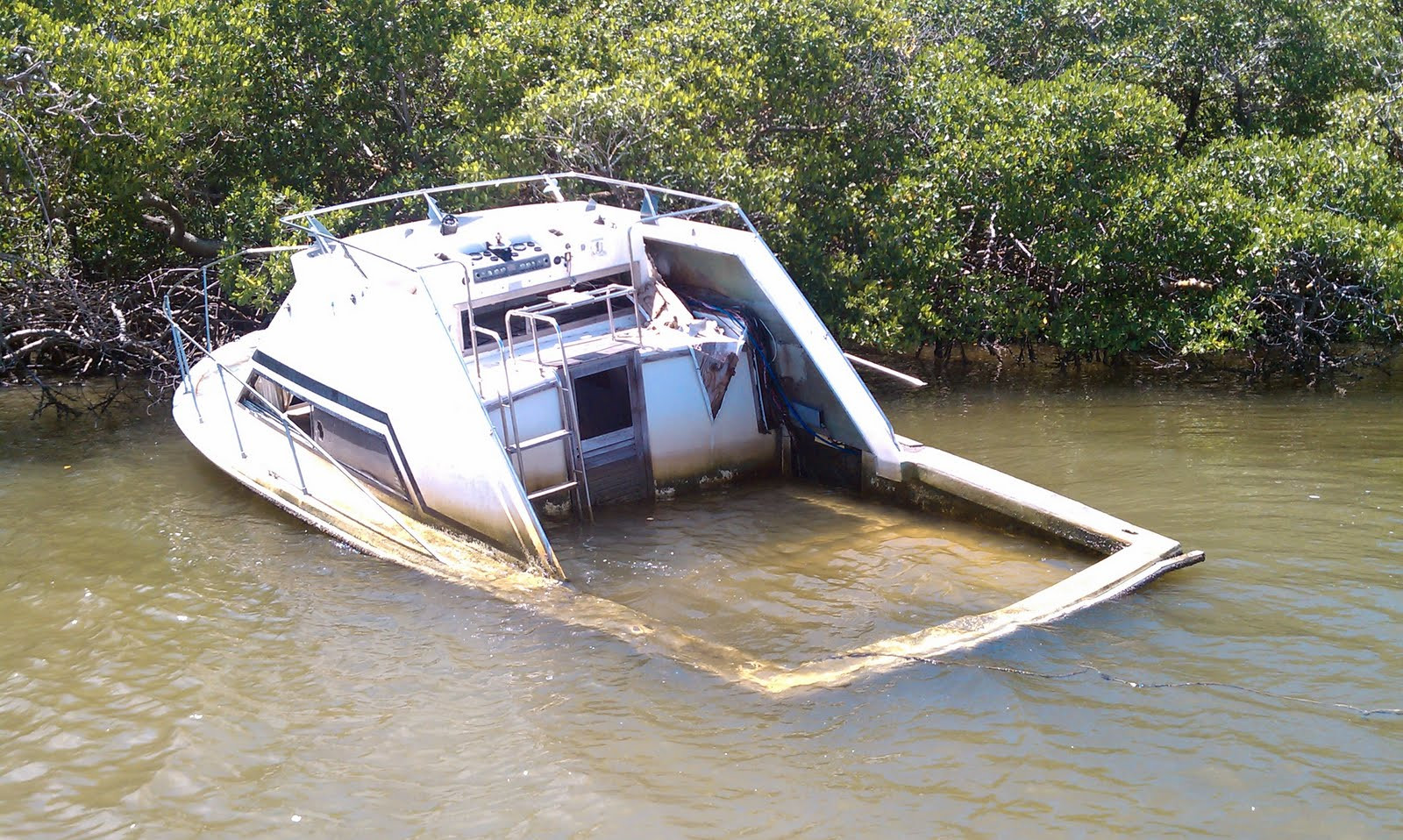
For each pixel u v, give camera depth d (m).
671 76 12.13
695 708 5.55
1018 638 5.96
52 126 11.41
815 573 7.02
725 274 8.32
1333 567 6.77
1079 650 5.86
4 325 12.42
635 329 8.45
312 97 13.33
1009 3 16.11
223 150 13.45
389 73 13.09
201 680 6.04
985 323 12.84
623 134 11.79
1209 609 6.25
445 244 8.38
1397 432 9.73
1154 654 5.82
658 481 8.17
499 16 12.98
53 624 6.75
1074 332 12.57
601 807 4.88
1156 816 4.69
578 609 6.51
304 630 6.53
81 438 10.44
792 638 6.25
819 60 12.31
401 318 7.27
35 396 12.02
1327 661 5.72
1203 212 12.45
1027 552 7.22
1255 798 4.77
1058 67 16.05
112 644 6.47
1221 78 16.47
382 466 7.62
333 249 8.52
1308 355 12.27
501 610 6.59
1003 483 7.50
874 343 12.31
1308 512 7.74
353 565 7.39
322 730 5.54
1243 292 12.27
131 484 9.12
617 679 5.82
